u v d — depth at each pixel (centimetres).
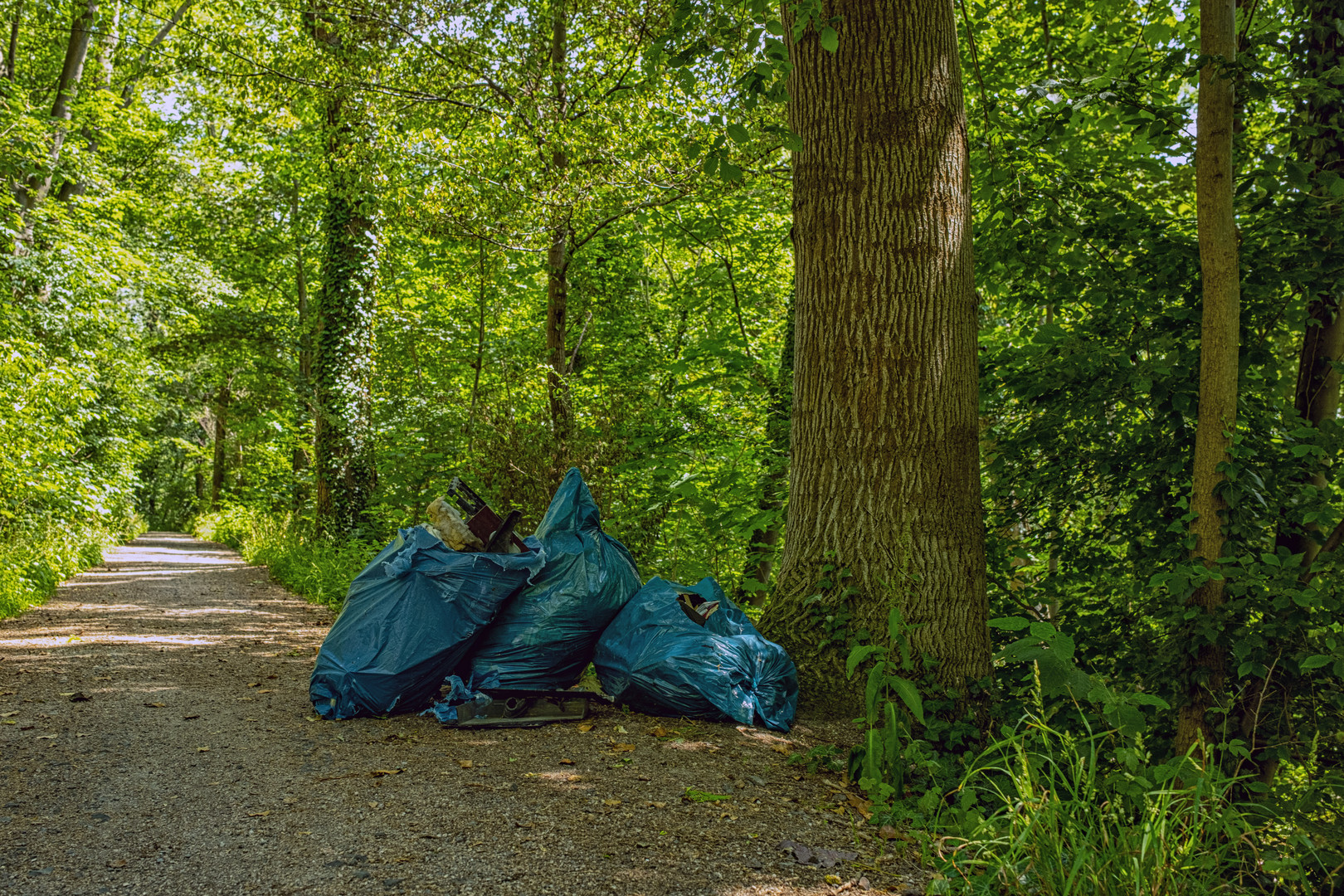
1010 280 638
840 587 441
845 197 446
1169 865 247
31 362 1066
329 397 1269
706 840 281
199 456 3469
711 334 1102
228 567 1425
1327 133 510
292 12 1110
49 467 1162
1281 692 450
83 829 278
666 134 974
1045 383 547
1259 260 503
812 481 459
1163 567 521
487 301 1401
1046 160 607
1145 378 492
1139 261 556
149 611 821
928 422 438
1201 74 461
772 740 391
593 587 451
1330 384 539
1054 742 390
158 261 1647
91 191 1555
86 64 1516
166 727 404
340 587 936
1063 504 586
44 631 682
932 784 341
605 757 360
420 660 420
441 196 1061
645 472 827
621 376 1148
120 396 1617
